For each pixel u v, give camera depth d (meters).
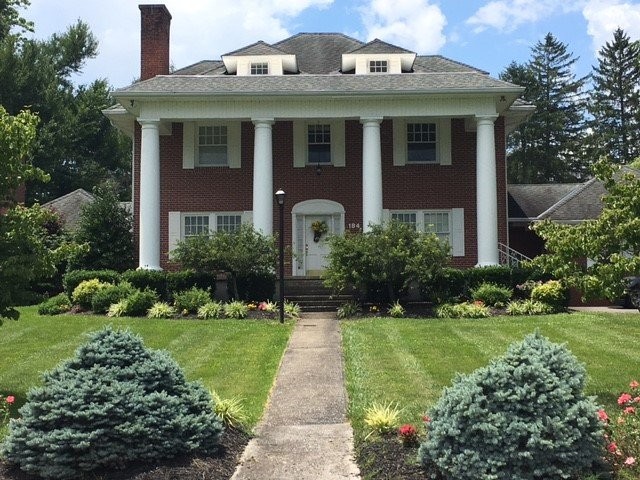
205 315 18.42
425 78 23.61
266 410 9.30
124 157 52.75
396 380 10.75
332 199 25.12
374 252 19.56
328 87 23.05
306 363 12.35
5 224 10.27
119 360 7.48
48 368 12.34
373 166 22.75
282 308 17.80
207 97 22.61
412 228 20.59
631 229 9.22
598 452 6.10
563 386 6.31
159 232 23.12
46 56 48.47
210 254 20.31
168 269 24.92
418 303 20.42
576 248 9.70
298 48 28.55
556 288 19.48
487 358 12.45
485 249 22.25
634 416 6.84
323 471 6.89
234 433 8.02
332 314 19.89
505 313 19.16
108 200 24.95
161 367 7.50
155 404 7.07
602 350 13.12
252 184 25.20
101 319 18.25
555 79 67.62
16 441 6.69
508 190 29.38
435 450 6.24
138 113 23.55
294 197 25.17
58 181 48.03
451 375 11.07
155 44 26.75
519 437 5.99
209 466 6.92
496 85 22.64
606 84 66.31
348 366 11.91
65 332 16.25
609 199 9.88
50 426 6.76
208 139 25.53
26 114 10.56
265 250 20.77
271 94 22.48
